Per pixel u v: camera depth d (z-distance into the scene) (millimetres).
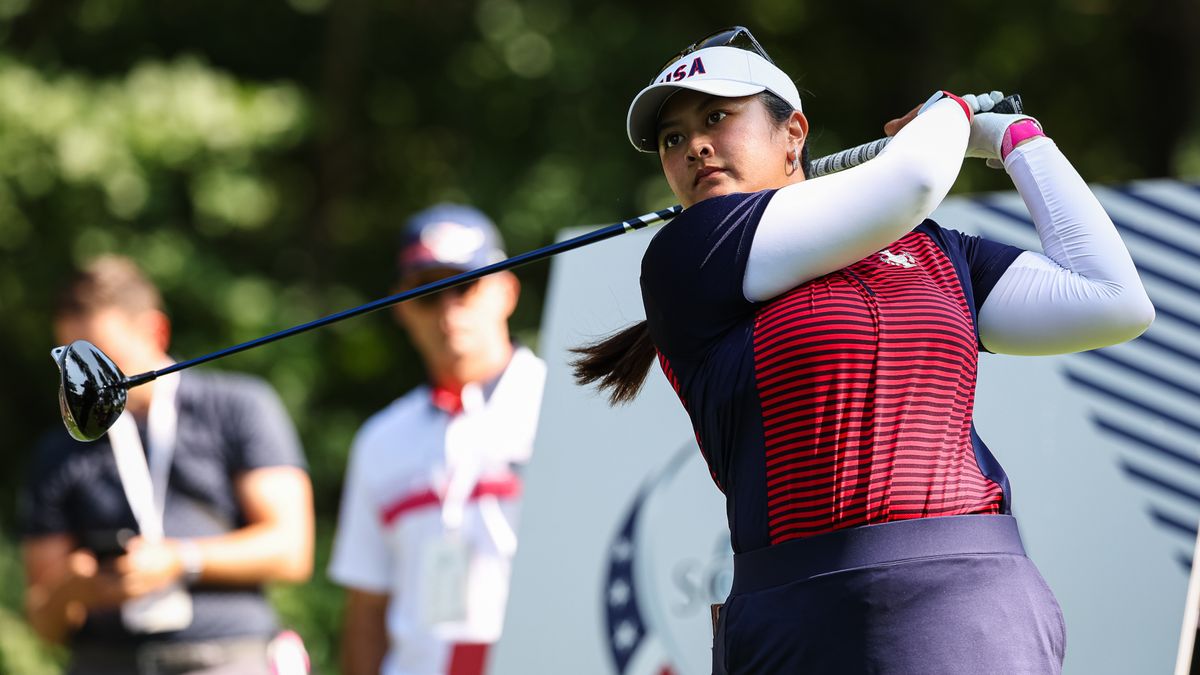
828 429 9344
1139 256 14750
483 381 19516
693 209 9906
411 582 19141
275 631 18453
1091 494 14375
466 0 42531
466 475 19141
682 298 9875
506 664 16594
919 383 9430
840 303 9484
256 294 38312
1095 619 14117
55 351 11844
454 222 19578
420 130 42750
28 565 18609
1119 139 45094
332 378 40375
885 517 9305
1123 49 44219
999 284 10406
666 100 10445
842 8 43844
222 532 18578
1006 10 43156
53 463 18547
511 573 16766
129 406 18609
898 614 9148
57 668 34938
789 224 9539
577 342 16922
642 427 16594
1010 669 9133
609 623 16312
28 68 37125
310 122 39438
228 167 37812
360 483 19750
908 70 43500
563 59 40125
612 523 16500
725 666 9719
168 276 37094
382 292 42250
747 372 9594
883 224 9398
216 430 18594
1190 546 14008
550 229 39188
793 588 9359
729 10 43438
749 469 9648
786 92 10406
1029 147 10406
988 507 9602
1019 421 14742
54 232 37156
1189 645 13852
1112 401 14516
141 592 17578
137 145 36562
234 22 41812
